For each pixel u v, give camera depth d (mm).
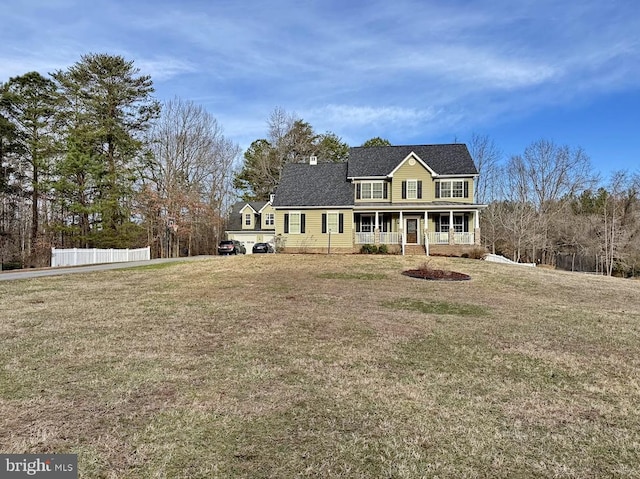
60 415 3607
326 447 3131
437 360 5504
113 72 29500
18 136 26172
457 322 7934
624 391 4500
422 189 24781
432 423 3592
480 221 40312
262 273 14891
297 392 4250
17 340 6137
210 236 43188
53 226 26594
